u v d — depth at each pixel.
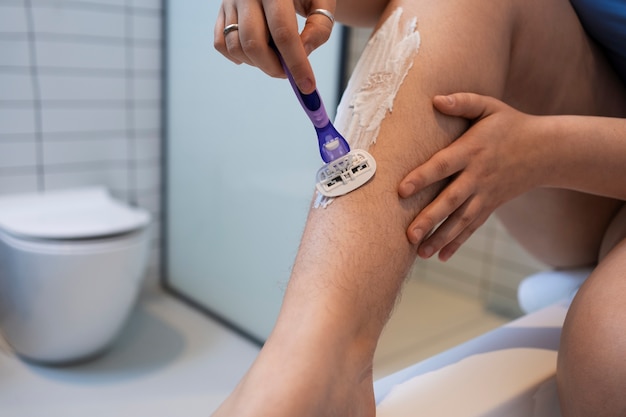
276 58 0.39
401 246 0.41
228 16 0.40
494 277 1.91
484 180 0.43
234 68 1.46
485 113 0.44
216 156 1.58
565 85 0.56
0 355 1.37
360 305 0.38
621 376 0.37
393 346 1.56
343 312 0.37
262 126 1.40
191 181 1.69
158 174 1.81
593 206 0.64
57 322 1.23
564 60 0.55
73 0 1.50
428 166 0.41
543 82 0.55
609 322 0.39
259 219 1.46
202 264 1.70
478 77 0.45
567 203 0.64
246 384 0.35
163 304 1.76
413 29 0.46
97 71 1.59
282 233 1.39
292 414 0.33
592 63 0.59
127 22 1.62
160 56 1.72
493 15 0.47
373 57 0.46
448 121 0.44
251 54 0.38
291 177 1.34
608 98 0.61
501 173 0.44
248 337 1.55
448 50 0.45
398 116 0.43
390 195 0.41
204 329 1.60
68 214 1.37
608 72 0.62
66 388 1.25
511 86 0.54
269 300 1.46
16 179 1.50
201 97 1.59
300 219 1.33
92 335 1.29
